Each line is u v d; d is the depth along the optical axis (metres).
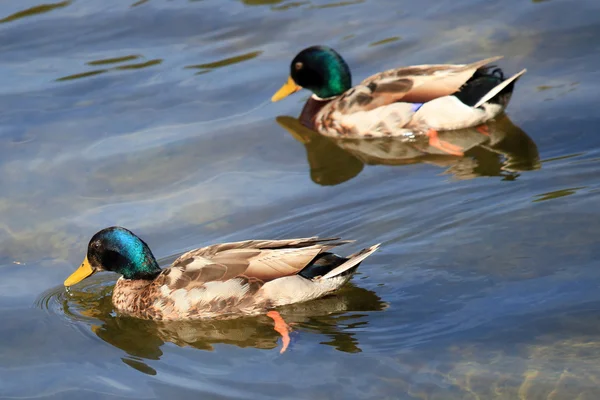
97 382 11.04
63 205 15.09
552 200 14.01
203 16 20.91
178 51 19.73
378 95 17.52
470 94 17.09
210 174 15.88
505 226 13.50
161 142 16.88
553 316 11.34
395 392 10.23
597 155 15.12
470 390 10.13
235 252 12.39
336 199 14.91
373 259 13.12
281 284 12.05
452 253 13.02
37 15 21.19
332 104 17.83
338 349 11.18
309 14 20.88
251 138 17.09
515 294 11.89
